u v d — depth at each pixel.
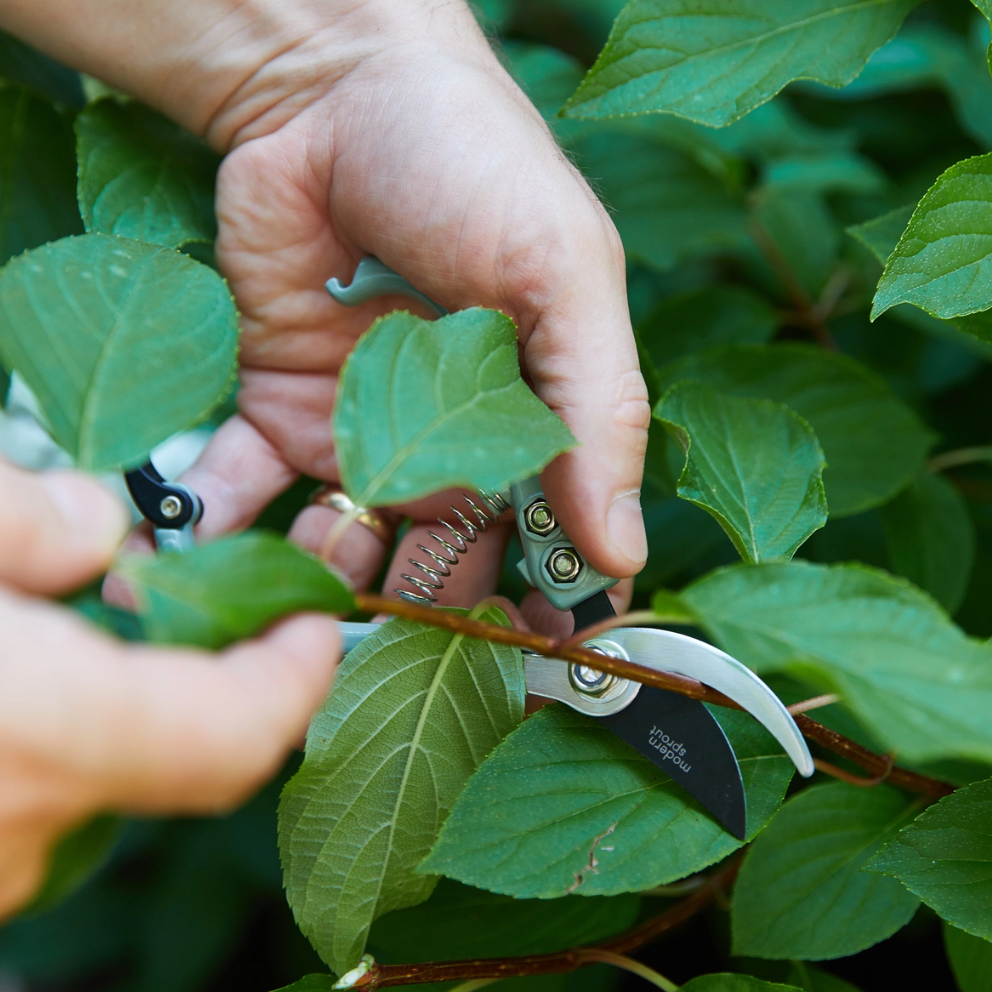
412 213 0.52
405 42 0.52
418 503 0.56
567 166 0.52
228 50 0.53
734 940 0.48
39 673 0.37
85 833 0.40
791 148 0.68
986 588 0.63
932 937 0.58
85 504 0.40
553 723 0.46
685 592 0.41
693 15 0.50
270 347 0.58
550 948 0.50
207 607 0.39
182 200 0.56
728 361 0.59
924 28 0.73
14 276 0.43
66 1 0.53
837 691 0.39
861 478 0.58
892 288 0.46
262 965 0.69
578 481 0.49
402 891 0.47
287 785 0.46
